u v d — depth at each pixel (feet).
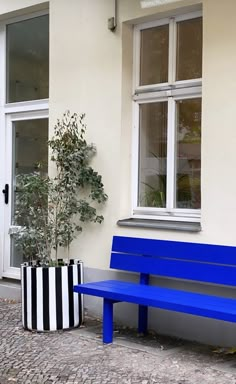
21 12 23.41
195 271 16.43
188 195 18.63
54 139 20.74
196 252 16.51
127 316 18.95
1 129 24.44
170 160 18.98
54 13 21.58
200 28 18.22
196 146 18.38
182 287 17.54
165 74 19.20
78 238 20.45
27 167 23.71
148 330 18.25
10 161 24.40
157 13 18.51
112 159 19.66
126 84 19.71
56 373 14.32
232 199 16.31
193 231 17.07
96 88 20.21
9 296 23.15
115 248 18.70
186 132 18.67
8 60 24.56
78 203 19.72
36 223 19.11
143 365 14.84
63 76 21.27
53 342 16.96
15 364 15.07
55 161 20.63
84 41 20.58
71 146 19.84
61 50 21.35
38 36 23.41
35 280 17.98
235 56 16.30
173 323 17.70
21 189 19.29
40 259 19.16
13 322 19.36
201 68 18.19
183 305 14.53
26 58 23.93
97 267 19.93
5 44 24.57
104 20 19.99
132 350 16.16
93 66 20.30
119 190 19.47
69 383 13.64
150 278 18.37
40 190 19.04
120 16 19.52
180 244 16.93
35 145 23.35
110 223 19.61
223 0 16.52
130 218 19.80
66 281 18.11
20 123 24.13
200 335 17.01
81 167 19.88
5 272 24.43
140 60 19.90
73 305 18.33
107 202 19.71
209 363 15.01
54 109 21.56
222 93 16.56
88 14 20.47
